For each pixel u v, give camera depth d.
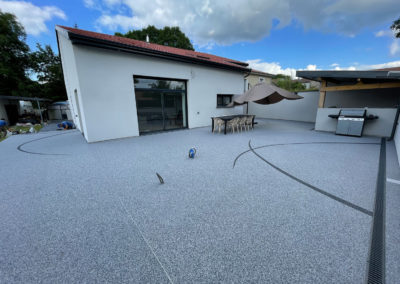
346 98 9.97
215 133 7.94
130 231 1.95
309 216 2.15
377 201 2.48
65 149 5.46
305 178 3.26
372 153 4.77
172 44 22.86
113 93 6.45
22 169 3.88
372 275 1.40
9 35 17.47
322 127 8.13
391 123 6.48
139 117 7.55
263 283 1.34
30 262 1.57
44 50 21.39
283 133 7.77
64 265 1.53
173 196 2.68
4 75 16.39
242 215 2.20
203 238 1.82
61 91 22.20
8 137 7.85
